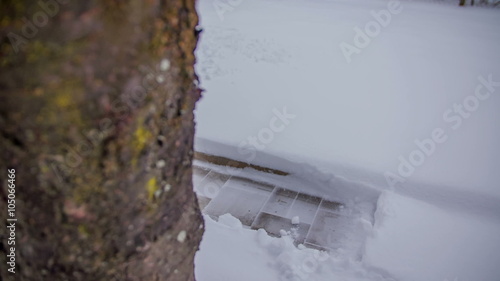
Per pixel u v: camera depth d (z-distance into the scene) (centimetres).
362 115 550
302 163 436
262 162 448
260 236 326
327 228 380
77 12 80
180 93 106
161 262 121
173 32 98
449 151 470
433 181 416
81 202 96
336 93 614
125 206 102
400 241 337
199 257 298
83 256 105
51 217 98
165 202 113
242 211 399
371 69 721
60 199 94
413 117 552
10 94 83
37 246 105
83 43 82
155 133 101
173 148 109
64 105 84
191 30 105
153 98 96
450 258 324
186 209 125
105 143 91
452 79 693
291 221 388
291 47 805
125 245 108
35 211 98
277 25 948
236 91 599
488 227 362
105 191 97
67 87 83
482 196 396
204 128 492
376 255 321
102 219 101
